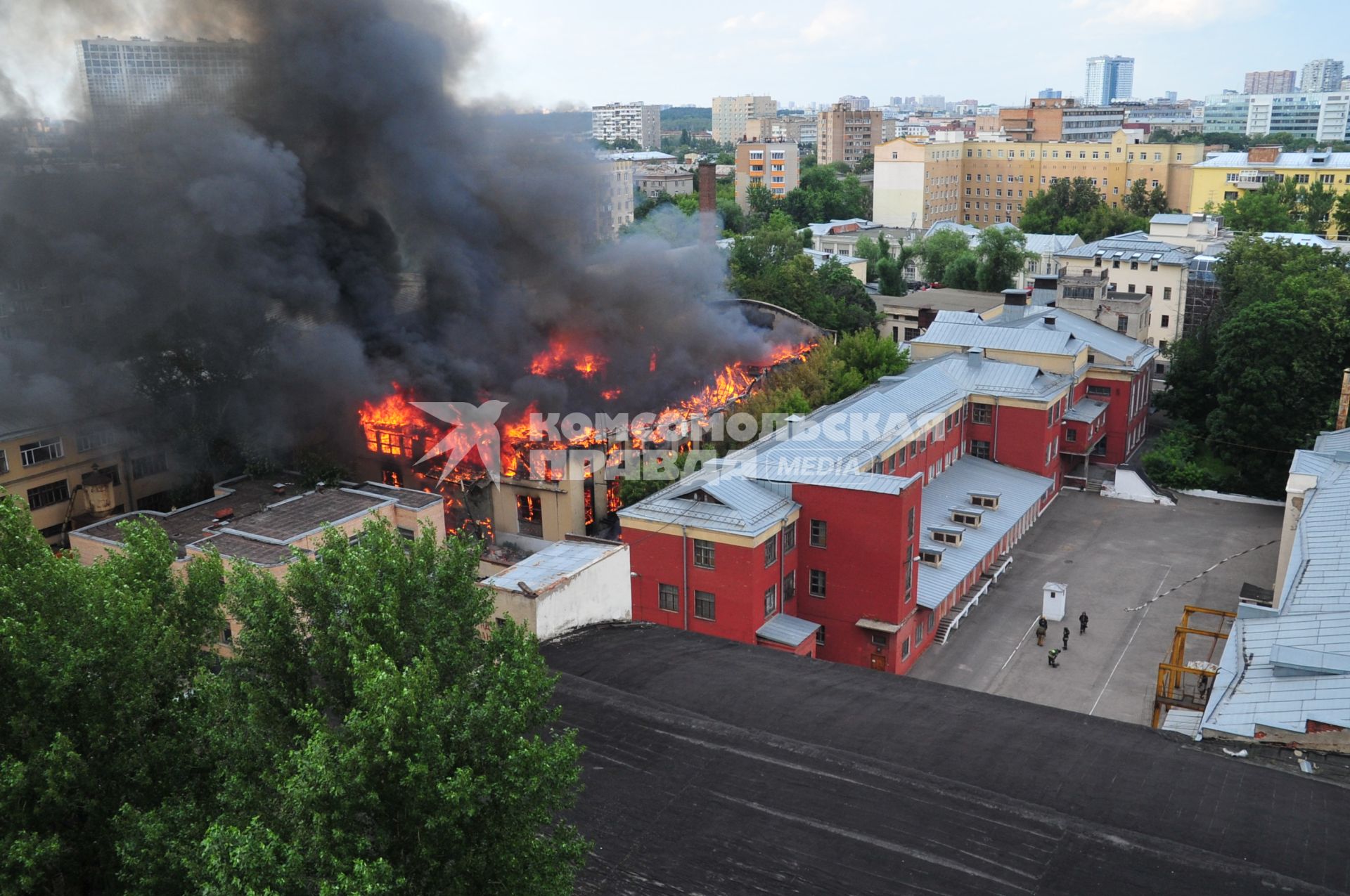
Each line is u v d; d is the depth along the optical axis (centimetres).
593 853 1966
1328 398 6234
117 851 1608
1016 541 5675
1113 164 16275
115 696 1780
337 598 1811
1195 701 3119
